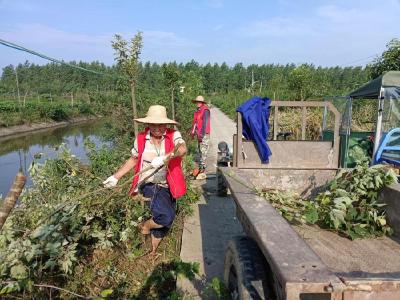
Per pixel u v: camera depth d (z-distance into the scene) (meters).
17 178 2.13
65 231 3.71
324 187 4.56
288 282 1.48
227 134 19.20
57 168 4.95
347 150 7.62
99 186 4.43
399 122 6.62
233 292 2.98
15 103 31.83
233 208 6.29
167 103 13.60
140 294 3.58
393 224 3.22
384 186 3.34
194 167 7.67
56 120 34.19
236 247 2.67
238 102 33.66
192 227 5.39
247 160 5.04
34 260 3.22
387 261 2.72
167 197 4.04
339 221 3.23
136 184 3.95
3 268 2.87
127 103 12.12
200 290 3.63
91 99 38.41
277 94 25.52
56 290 3.33
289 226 2.16
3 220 2.12
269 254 1.77
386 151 6.54
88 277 3.63
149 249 4.48
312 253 1.77
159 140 3.97
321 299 1.68
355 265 2.65
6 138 23.97
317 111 13.59
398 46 12.21
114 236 4.24
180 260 4.18
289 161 5.00
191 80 19.53
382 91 6.64
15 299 2.97
